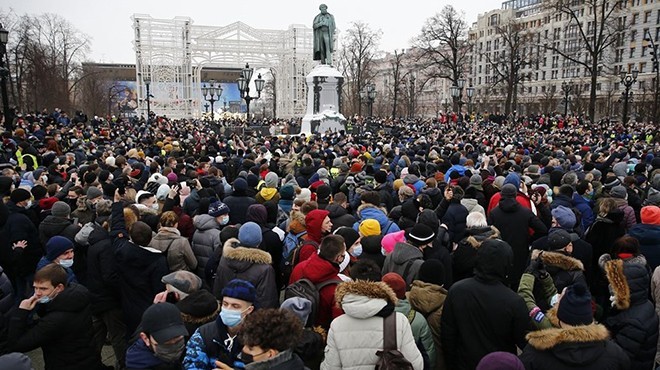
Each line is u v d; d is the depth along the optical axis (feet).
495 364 8.84
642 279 13.88
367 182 31.17
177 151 50.39
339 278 14.35
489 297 12.46
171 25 198.80
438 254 17.08
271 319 9.50
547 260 15.92
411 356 11.23
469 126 121.29
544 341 10.43
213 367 11.48
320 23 97.30
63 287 13.75
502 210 21.50
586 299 10.61
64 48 197.16
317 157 44.65
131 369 11.26
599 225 21.45
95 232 18.29
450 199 23.48
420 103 418.92
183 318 13.00
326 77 96.53
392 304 11.55
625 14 262.67
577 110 219.61
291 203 26.78
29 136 58.13
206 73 295.28
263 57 213.25
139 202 23.80
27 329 13.33
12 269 21.03
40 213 24.61
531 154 51.90
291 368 9.47
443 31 165.99
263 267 15.39
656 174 31.55
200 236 20.57
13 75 166.20
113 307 17.98
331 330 11.46
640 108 184.55
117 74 305.53
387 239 18.44
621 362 10.27
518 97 351.67
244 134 95.86
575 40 305.32
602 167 40.60
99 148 54.49
